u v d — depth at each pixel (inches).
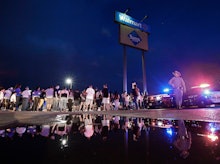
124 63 776.9
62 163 29.7
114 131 66.8
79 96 488.7
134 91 532.7
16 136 57.7
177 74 338.0
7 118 145.3
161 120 110.3
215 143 43.4
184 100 434.6
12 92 498.3
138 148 39.6
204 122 93.4
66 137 54.7
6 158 32.9
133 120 114.9
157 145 42.4
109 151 37.4
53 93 486.9
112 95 581.9
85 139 51.3
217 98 382.9
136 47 838.5
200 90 397.7
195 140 47.3
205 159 31.3
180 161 30.3
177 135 55.9
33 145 43.8
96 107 542.6
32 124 98.5
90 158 32.7
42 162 30.6
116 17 796.0
